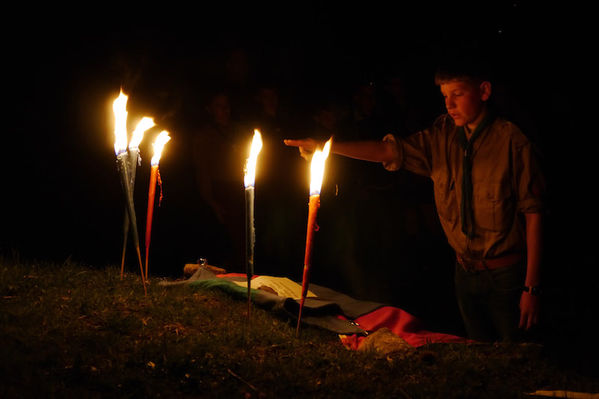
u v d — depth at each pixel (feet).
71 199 28.55
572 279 23.66
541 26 30.71
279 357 13.07
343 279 26.40
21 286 14.75
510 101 15.99
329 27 33.06
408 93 27.02
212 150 23.93
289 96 27.84
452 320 23.21
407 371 12.69
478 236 13.84
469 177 13.80
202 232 25.98
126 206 15.31
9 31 30.25
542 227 13.28
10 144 29.60
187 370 11.81
